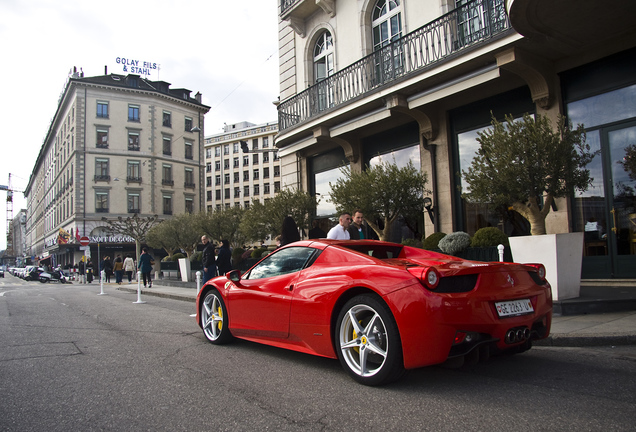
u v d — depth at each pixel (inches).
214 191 3250.5
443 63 346.6
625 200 304.3
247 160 3122.5
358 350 139.6
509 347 129.3
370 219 376.8
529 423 98.2
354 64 452.1
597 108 318.7
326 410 109.9
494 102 378.9
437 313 115.0
